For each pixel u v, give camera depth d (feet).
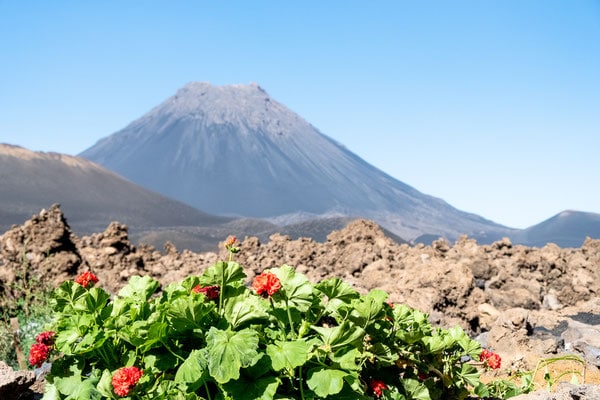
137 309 12.10
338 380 10.91
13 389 13.55
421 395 13.66
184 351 12.12
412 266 40.70
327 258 46.75
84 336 12.34
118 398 11.35
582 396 13.41
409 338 13.69
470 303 31.81
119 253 48.19
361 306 12.48
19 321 33.88
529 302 35.47
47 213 43.45
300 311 12.47
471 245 46.83
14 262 40.14
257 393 10.80
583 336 25.86
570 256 45.60
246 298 12.63
